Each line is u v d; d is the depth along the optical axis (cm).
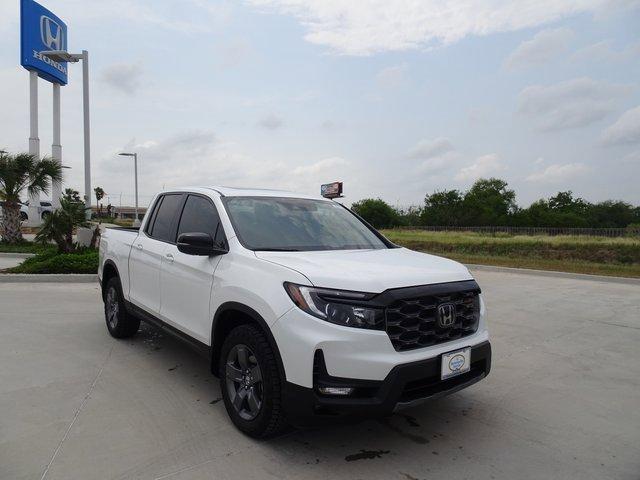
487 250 2875
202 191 464
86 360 500
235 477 295
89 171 1475
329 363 294
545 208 8338
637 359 571
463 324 355
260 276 338
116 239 580
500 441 355
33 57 2597
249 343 334
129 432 347
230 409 358
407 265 359
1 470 292
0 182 1631
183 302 421
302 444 340
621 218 8600
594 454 339
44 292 868
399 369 297
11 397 402
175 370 478
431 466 316
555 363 552
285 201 468
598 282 1259
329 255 375
